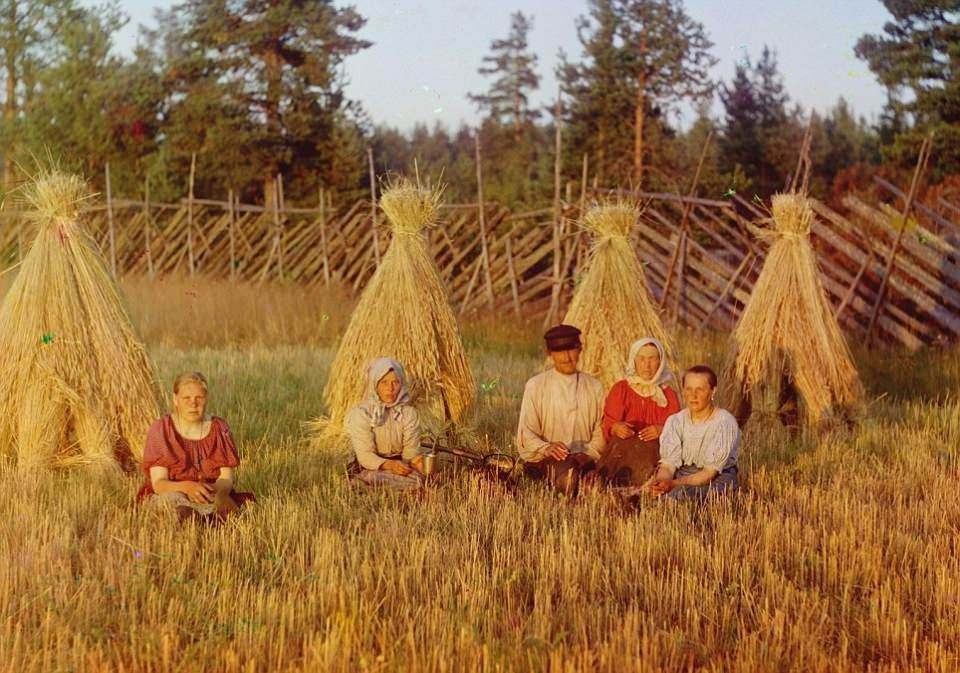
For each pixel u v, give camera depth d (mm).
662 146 35250
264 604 4758
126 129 35938
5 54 35562
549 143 52375
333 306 18094
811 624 4680
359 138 38781
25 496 6559
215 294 19016
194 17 34781
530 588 5172
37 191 8031
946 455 8227
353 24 34812
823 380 9266
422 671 4211
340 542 5602
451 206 19312
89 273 7965
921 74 29281
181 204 26391
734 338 9539
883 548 5758
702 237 22250
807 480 7477
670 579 5227
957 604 4883
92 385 7770
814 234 16016
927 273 14906
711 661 4328
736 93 44781
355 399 8469
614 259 9125
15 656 4250
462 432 8508
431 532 5824
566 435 7617
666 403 7559
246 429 9070
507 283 18406
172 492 6328
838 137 50719
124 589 4891
